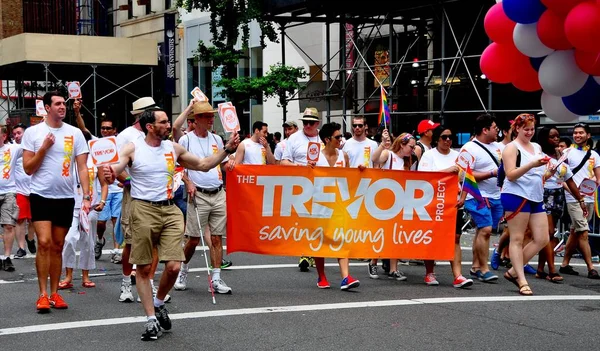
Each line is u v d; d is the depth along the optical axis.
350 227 10.12
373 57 25.09
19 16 42.12
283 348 7.07
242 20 24.16
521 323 8.10
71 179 8.73
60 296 9.07
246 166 10.00
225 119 8.62
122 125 35.28
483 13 20.89
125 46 31.91
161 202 7.59
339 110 26.20
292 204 10.08
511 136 10.97
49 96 8.62
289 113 28.94
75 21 37.75
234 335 7.53
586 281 10.88
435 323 8.05
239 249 10.03
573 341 7.43
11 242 11.84
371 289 9.98
